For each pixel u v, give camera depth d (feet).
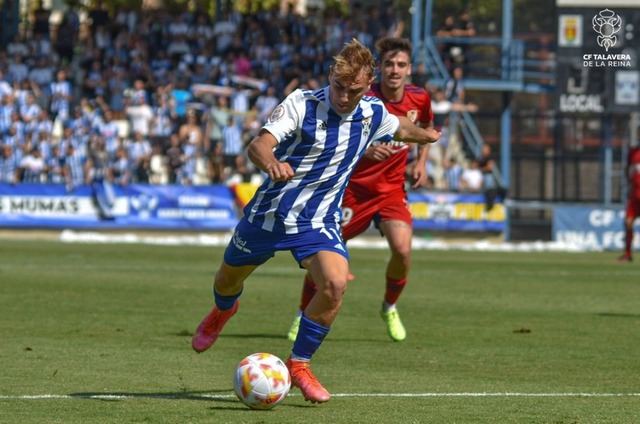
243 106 309.63
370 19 331.36
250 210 70.18
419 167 105.91
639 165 239.50
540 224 309.22
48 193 283.79
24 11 402.93
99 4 349.61
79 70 329.72
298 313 99.91
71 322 110.73
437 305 135.95
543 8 332.19
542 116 325.21
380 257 234.79
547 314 126.93
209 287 152.15
